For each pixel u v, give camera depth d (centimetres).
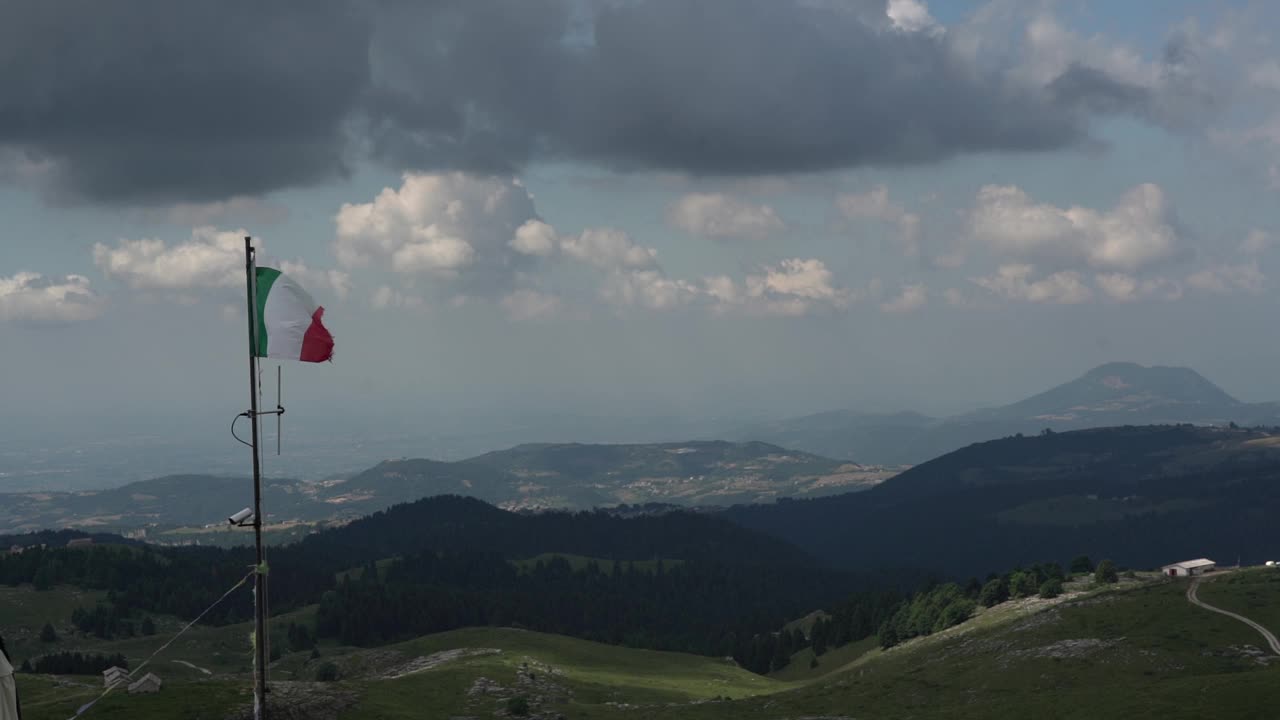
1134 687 8700
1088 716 7981
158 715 6153
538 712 9450
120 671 6988
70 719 6056
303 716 6900
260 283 4050
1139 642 10569
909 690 10850
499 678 11644
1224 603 11869
